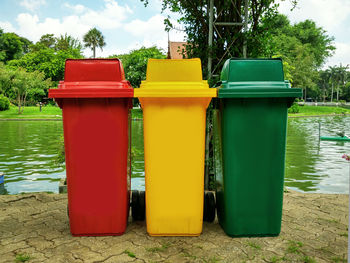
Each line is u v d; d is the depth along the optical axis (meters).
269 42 5.30
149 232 3.15
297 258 2.67
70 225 3.14
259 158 3.07
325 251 2.81
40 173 8.43
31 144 14.23
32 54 63.00
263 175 3.08
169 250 2.82
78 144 3.05
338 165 9.61
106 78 3.13
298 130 22.03
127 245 2.92
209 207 3.53
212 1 4.98
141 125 24.66
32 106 52.34
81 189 3.09
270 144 3.06
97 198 3.11
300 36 66.62
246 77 3.06
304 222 3.56
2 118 32.78
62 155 6.83
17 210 3.97
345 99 121.06
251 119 3.04
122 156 3.11
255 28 5.24
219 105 3.26
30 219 3.64
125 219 3.23
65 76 3.11
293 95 2.92
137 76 35.38
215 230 3.34
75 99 3.00
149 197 3.11
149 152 3.07
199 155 3.07
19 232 3.24
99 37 68.25
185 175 3.08
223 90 2.94
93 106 3.04
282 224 3.50
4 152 11.96
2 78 41.94
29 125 25.77
